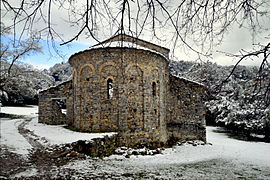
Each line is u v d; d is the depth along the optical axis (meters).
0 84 19.95
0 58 17.19
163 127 12.28
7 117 19.59
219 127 28.28
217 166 9.45
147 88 11.16
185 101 14.19
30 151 7.45
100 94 10.81
